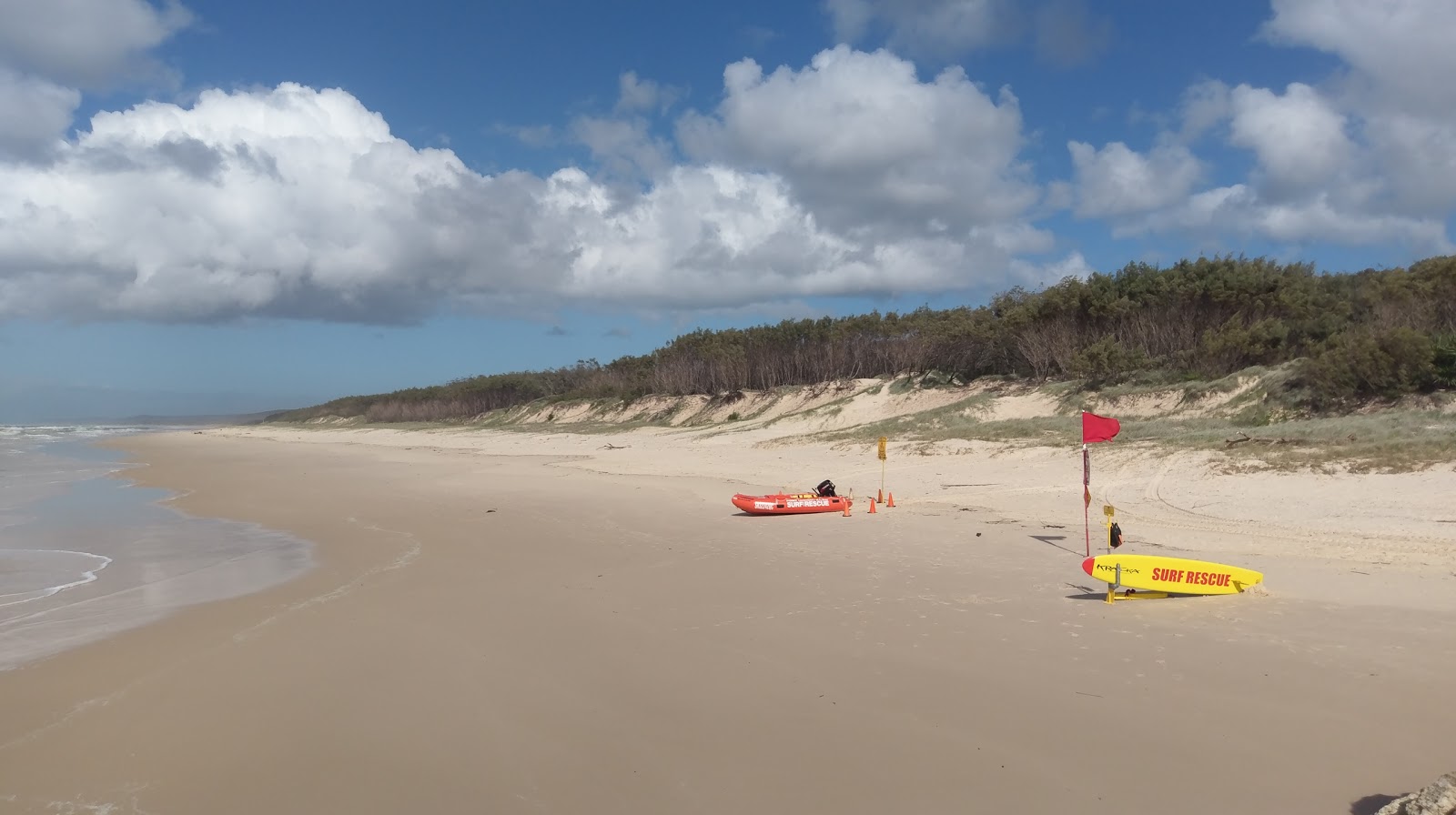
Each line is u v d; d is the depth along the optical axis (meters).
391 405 119.56
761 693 7.70
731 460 32.38
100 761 6.77
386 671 8.68
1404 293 32.41
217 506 24.48
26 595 12.94
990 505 18.50
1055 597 10.50
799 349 58.22
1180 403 31.77
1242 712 6.78
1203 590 10.14
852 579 11.88
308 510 22.80
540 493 24.33
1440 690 6.95
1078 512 16.95
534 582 12.56
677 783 6.08
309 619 10.91
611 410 71.50
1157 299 39.81
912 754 6.37
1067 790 5.73
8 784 6.41
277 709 7.73
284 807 5.96
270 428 131.00
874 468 26.61
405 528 18.67
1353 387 26.42
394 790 6.15
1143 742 6.36
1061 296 42.47
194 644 9.91
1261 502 16.03
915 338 51.22
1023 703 7.19
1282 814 5.28
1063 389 37.69
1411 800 4.89
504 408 94.00
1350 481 16.30
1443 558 11.37
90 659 9.44
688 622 10.05
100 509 24.06
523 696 7.86
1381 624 8.69
